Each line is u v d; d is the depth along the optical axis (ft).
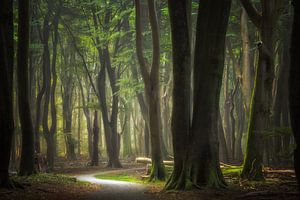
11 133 58.70
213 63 65.21
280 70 123.75
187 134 67.21
